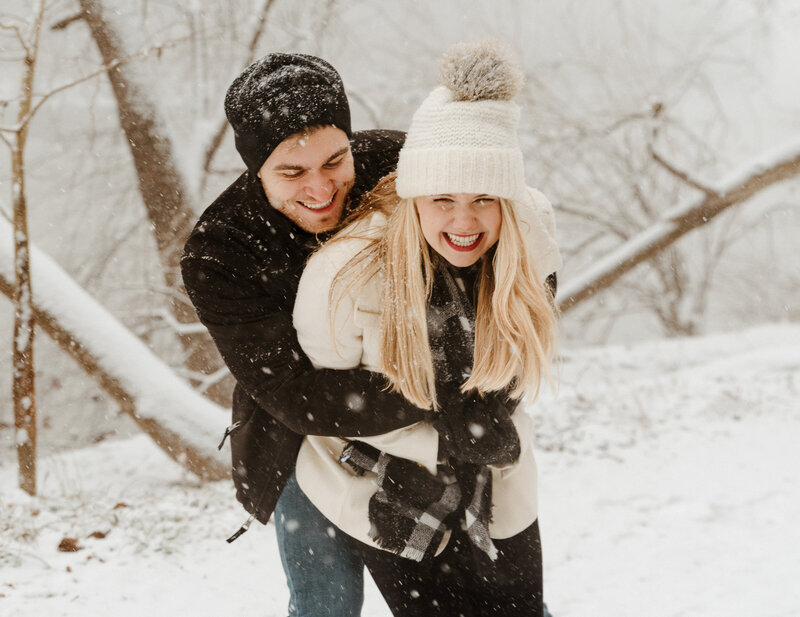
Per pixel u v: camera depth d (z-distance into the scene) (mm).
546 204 2373
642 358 12367
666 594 4188
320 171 2246
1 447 10797
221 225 2291
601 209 15641
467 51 2072
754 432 7340
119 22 8805
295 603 2475
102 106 10617
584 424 7977
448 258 2123
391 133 2680
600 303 17078
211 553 4758
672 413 8211
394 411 2205
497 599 2420
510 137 2078
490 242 2135
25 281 6051
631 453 6961
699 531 5098
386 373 2160
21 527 4805
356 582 2480
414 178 2059
